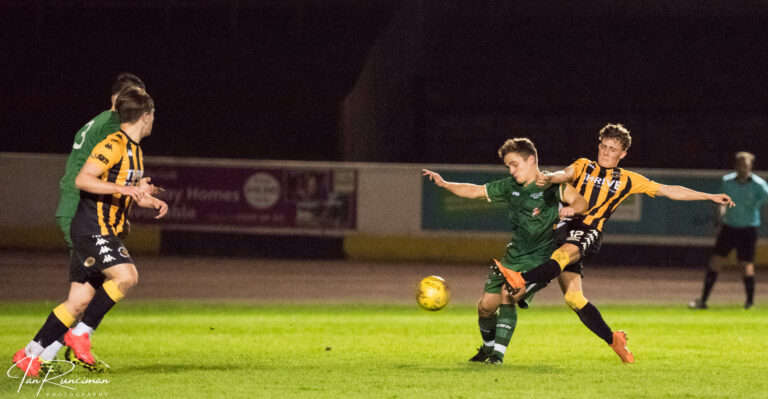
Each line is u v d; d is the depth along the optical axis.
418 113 114.69
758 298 58.31
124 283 22.38
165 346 30.67
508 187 25.77
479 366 25.12
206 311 45.47
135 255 81.38
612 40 118.56
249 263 76.75
